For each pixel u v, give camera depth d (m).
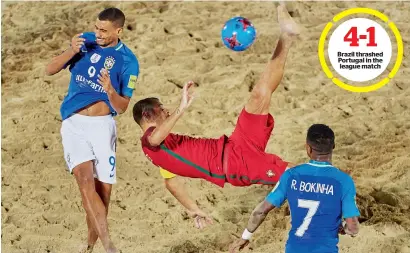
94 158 20.47
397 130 28.30
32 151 28.42
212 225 23.31
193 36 35.81
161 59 34.06
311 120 29.23
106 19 19.92
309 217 16.47
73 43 19.84
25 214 24.44
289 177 16.75
